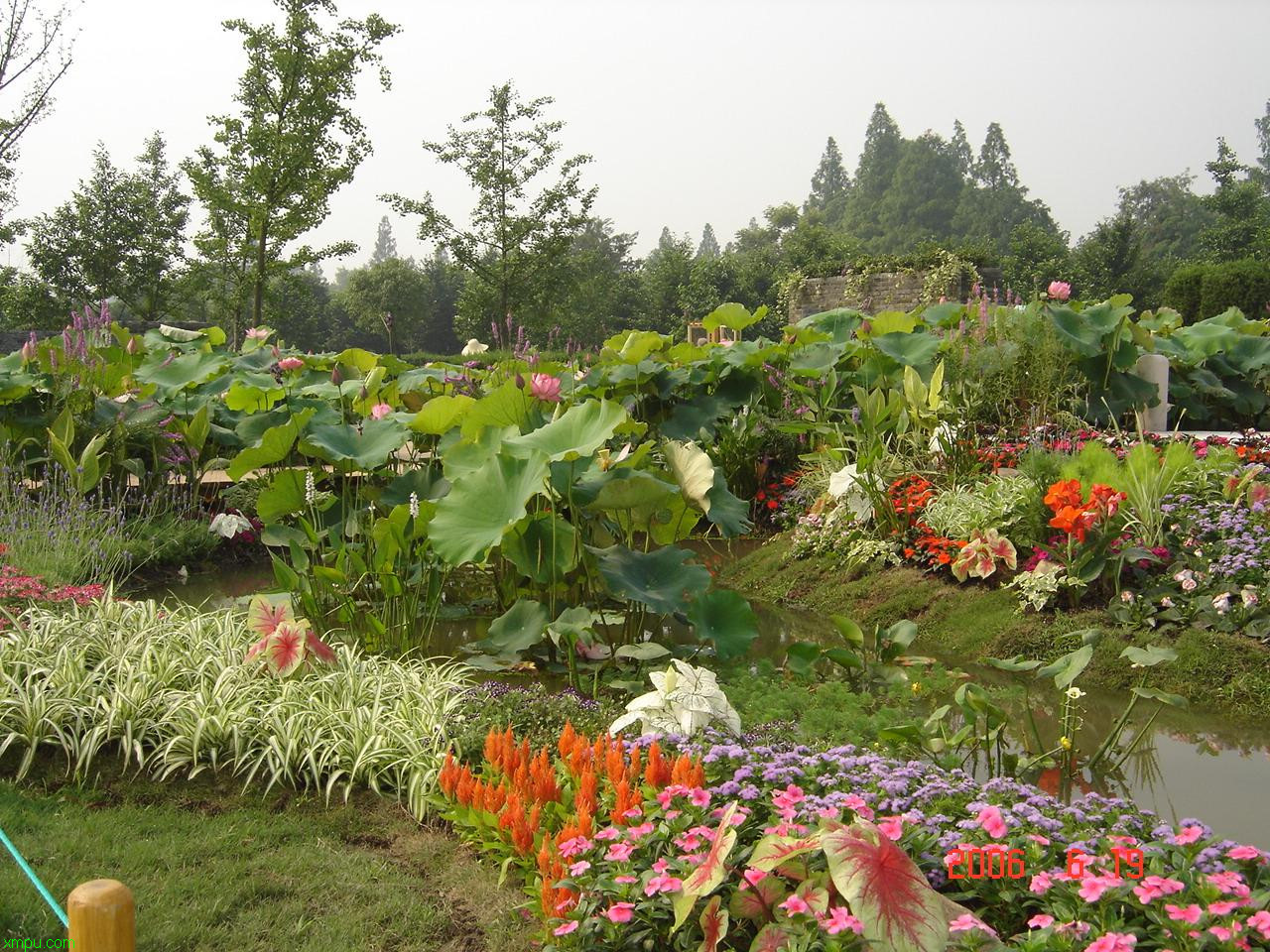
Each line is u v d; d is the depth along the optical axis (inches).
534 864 123.8
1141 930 91.8
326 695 174.1
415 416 255.1
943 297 871.1
